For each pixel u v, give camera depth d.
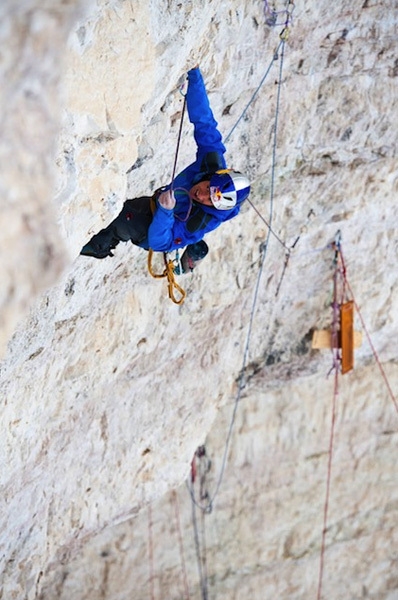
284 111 27.72
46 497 29.09
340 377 39.16
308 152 29.30
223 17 22.70
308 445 40.38
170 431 32.31
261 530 41.47
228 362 33.03
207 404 33.06
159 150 23.56
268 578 42.34
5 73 12.05
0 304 12.41
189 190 19.72
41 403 26.00
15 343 21.94
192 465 38.75
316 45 26.64
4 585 29.31
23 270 12.55
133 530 39.12
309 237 31.20
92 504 31.44
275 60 26.08
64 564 34.84
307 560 42.78
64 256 12.94
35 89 12.42
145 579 40.22
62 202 17.89
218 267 29.84
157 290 28.17
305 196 30.11
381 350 37.19
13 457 25.70
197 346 31.30
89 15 16.73
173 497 39.41
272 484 40.69
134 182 23.98
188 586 41.19
